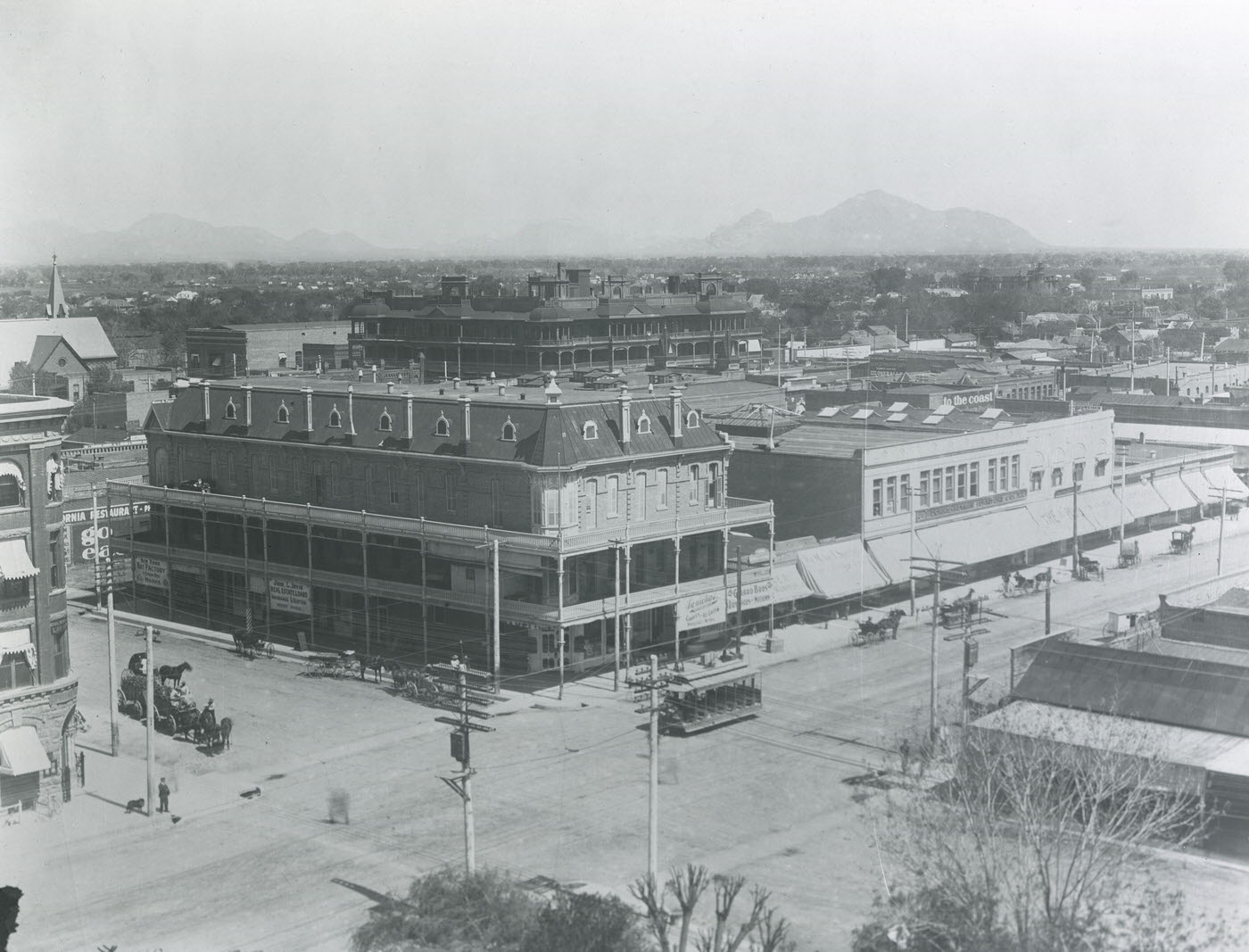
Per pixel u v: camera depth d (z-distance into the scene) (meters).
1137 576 107.06
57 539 61.28
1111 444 121.38
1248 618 70.75
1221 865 49.88
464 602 80.12
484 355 174.12
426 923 43.75
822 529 97.69
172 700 70.12
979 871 43.31
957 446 103.25
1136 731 54.56
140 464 117.38
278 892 48.88
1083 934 39.06
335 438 89.06
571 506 77.62
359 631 88.06
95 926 46.22
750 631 89.62
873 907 45.78
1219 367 191.38
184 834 55.19
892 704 70.88
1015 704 60.88
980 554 103.75
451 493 82.69
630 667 79.75
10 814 57.97
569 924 41.72
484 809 56.56
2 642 58.53
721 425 110.19
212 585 96.44
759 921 40.31
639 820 54.84
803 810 55.50
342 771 62.34
